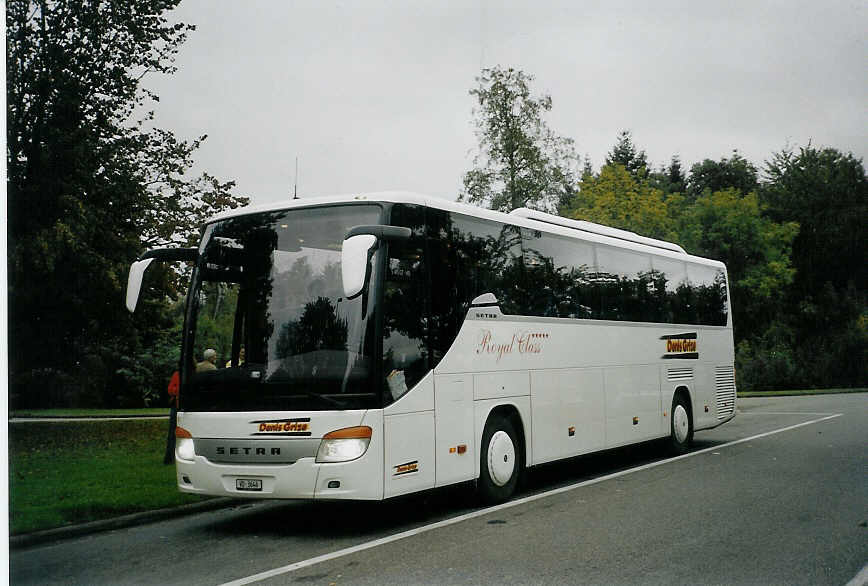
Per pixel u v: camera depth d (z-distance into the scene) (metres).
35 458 15.30
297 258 8.88
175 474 12.70
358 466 8.17
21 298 22.52
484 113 38.72
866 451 15.08
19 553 8.18
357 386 8.29
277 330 8.65
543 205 39.47
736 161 81.88
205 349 9.12
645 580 6.34
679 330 15.74
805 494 10.25
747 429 20.70
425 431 9.00
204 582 6.77
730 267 55.41
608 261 13.51
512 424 10.84
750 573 6.52
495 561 7.07
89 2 22.88
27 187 21.91
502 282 10.69
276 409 8.37
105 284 22.52
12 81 21.55
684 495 10.37
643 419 14.10
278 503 11.02
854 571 6.55
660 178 85.62
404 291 8.91
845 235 62.44
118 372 34.69
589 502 10.06
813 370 49.91
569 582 6.32
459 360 9.66
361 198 8.95
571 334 12.17
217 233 9.37
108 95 23.86
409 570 6.86
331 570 6.99
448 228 9.74
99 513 9.66
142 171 24.80
